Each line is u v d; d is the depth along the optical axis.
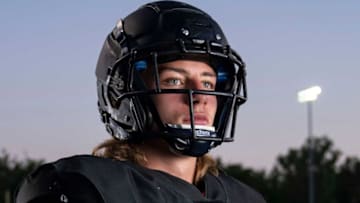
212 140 2.08
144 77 2.11
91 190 1.85
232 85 2.20
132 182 1.96
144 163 2.10
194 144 2.05
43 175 1.90
